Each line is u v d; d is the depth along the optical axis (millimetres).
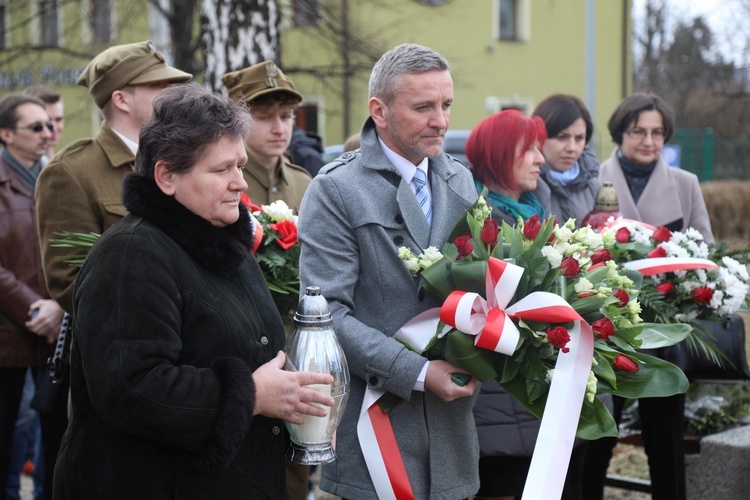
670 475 3400
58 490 1983
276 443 2092
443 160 2619
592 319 2357
